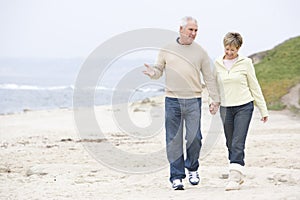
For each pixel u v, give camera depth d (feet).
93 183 53.47
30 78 633.20
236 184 45.52
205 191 45.70
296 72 232.73
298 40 281.74
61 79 611.47
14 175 60.13
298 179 51.08
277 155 68.80
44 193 48.62
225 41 46.57
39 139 101.91
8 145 91.30
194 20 46.06
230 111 46.73
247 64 46.57
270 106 169.17
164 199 42.42
